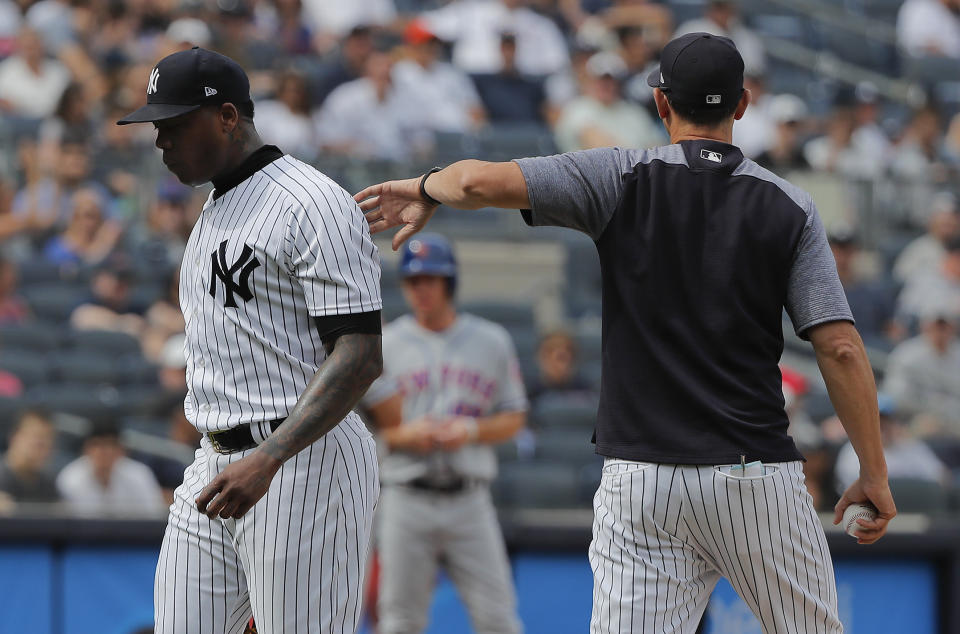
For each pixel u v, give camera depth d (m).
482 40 43.16
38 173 33.97
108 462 23.72
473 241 35.38
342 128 35.62
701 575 11.51
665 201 11.20
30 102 37.81
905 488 25.30
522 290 35.38
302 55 43.25
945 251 34.31
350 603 11.55
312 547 11.28
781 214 11.14
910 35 49.06
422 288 21.47
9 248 33.38
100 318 31.11
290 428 10.76
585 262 35.81
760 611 11.48
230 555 11.58
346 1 45.72
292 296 11.30
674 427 11.06
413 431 20.34
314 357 11.38
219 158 11.39
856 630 22.55
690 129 11.61
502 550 21.19
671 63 11.55
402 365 21.53
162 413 27.09
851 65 48.84
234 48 38.69
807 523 11.27
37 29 38.56
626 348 11.29
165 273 32.75
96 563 21.81
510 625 21.06
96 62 39.81
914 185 35.72
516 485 25.56
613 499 11.41
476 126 38.50
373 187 12.19
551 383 29.73
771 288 11.16
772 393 11.22
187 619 11.50
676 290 11.14
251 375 11.29
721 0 44.56
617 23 43.34
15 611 21.58
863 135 40.28
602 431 11.45
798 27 49.66
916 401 30.95
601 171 11.35
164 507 24.02
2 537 21.58
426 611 21.12
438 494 20.72
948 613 22.56
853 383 11.11
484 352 21.59
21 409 27.28
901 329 33.41
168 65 11.16
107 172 34.12
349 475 11.49
